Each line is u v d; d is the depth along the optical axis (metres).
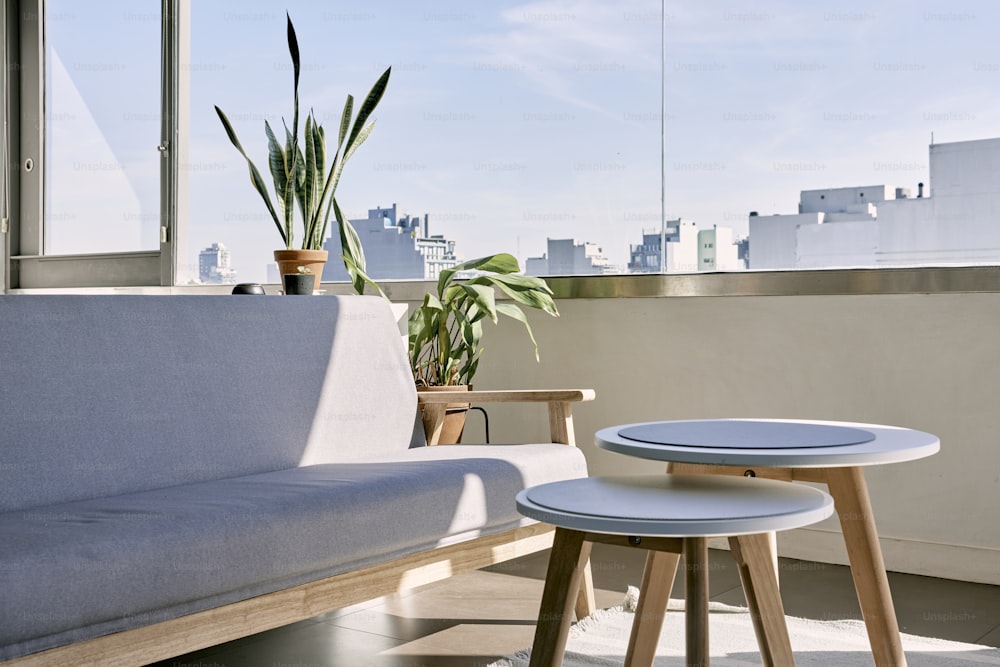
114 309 2.17
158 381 2.21
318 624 2.47
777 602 1.54
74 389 2.05
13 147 4.73
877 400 2.97
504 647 2.26
